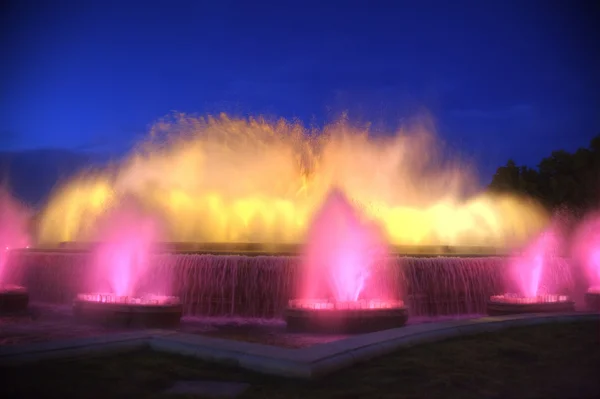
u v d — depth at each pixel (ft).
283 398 17.20
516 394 17.79
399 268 40.40
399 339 24.13
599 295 43.34
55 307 41.73
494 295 42.86
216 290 38.88
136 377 19.35
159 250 42.65
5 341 28.17
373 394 17.63
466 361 22.08
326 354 20.71
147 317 32.63
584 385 18.85
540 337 27.27
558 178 120.47
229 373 20.15
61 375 19.22
